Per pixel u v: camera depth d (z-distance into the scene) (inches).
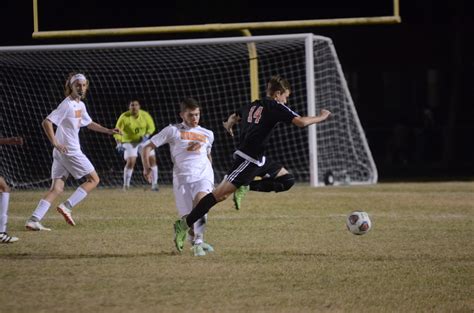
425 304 665.6
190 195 893.2
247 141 870.4
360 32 2938.0
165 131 890.7
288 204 1390.3
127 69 2239.2
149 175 894.4
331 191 1657.2
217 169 2260.1
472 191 1652.3
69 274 780.6
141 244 964.0
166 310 645.9
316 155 1827.0
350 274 778.2
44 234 1049.5
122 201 1473.9
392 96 2999.5
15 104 2025.1
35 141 2123.5
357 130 1973.4
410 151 2822.3
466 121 2994.6
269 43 1943.9
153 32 1723.7
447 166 2716.5
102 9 1792.6
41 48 1769.2
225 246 941.8
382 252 899.4
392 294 699.4
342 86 1939.0
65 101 1112.2
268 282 743.7
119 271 793.6
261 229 1080.2
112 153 2203.5
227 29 1720.0
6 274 781.3
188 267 812.0
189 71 2135.8
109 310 645.9
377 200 1456.7
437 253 892.6
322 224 1127.6
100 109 2255.2
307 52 1779.0
